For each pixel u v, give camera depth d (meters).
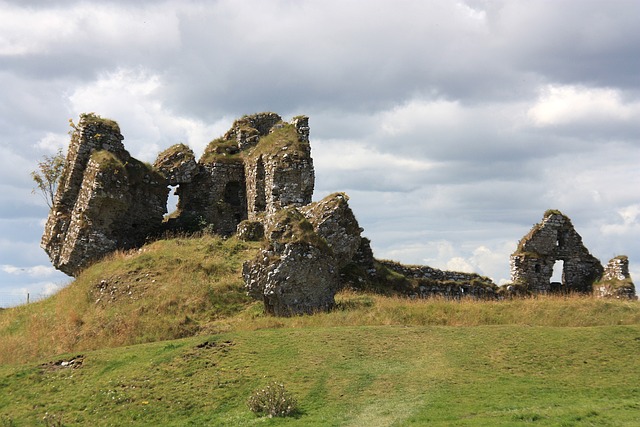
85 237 39.19
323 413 18.58
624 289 40.03
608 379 19.84
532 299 29.78
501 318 26.56
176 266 34.31
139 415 19.86
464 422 16.75
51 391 22.38
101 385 22.02
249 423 18.31
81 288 34.41
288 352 23.03
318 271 28.97
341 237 33.84
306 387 20.34
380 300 30.20
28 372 24.02
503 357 21.81
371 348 23.09
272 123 50.88
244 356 22.94
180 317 29.45
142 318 29.66
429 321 26.55
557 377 20.19
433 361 21.81
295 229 29.41
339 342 23.64
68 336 28.95
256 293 29.19
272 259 28.81
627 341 22.30
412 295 36.34
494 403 18.31
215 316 29.98
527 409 17.64
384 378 20.62
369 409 18.53
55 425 19.48
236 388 20.78
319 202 35.09
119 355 24.42
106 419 19.83
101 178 39.16
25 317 33.66
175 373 22.17
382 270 37.78
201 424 18.89
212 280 32.91
